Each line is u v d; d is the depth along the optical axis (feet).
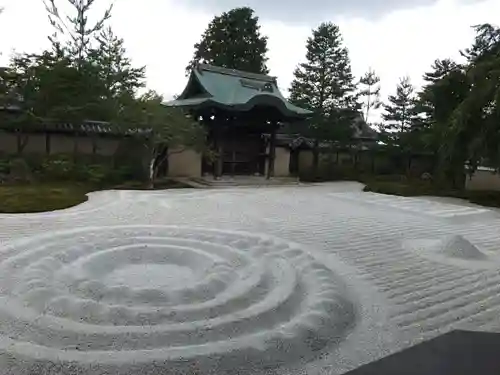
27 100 47.80
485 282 17.34
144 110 50.19
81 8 58.03
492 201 47.06
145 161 53.98
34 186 41.63
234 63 92.43
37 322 11.19
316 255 20.67
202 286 13.74
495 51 52.39
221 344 10.50
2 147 48.75
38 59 50.93
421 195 52.29
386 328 12.63
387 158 75.87
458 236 22.53
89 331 10.78
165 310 12.01
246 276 15.20
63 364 9.36
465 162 50.98
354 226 28.96
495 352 6.95
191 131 51.08
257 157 68.13
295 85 82.38
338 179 72.49
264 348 10.54
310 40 79.77
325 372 10.10
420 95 67.41
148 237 20.11
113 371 9.24
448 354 6.82
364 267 18.95
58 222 26.55
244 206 36.60
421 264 19.77
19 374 9.16
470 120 46.68
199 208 34.42
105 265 16.24
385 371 6.34
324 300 13.53
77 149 52.49
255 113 61.98
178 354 9.85
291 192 50.08
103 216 29.32
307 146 73.97
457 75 54.19
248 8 93.40
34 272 14.40
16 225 25.05
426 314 13.80
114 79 55.47
